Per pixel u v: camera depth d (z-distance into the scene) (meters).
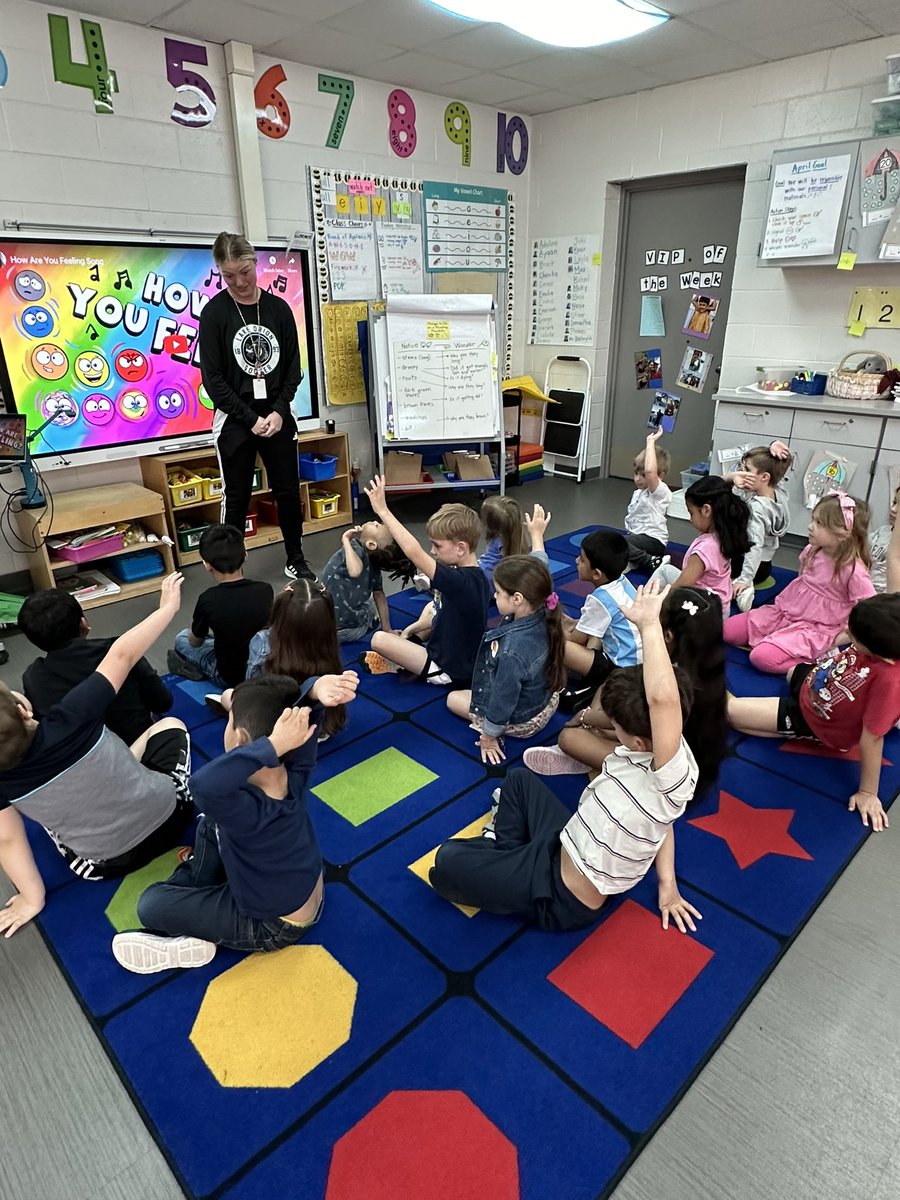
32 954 1.47
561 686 2.09
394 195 4.32
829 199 3.47
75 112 3.04
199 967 1.43
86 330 3.21
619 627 2.27
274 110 3.68
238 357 3.18
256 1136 1.14
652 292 4.80
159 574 3.46
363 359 4.39
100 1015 1.34
